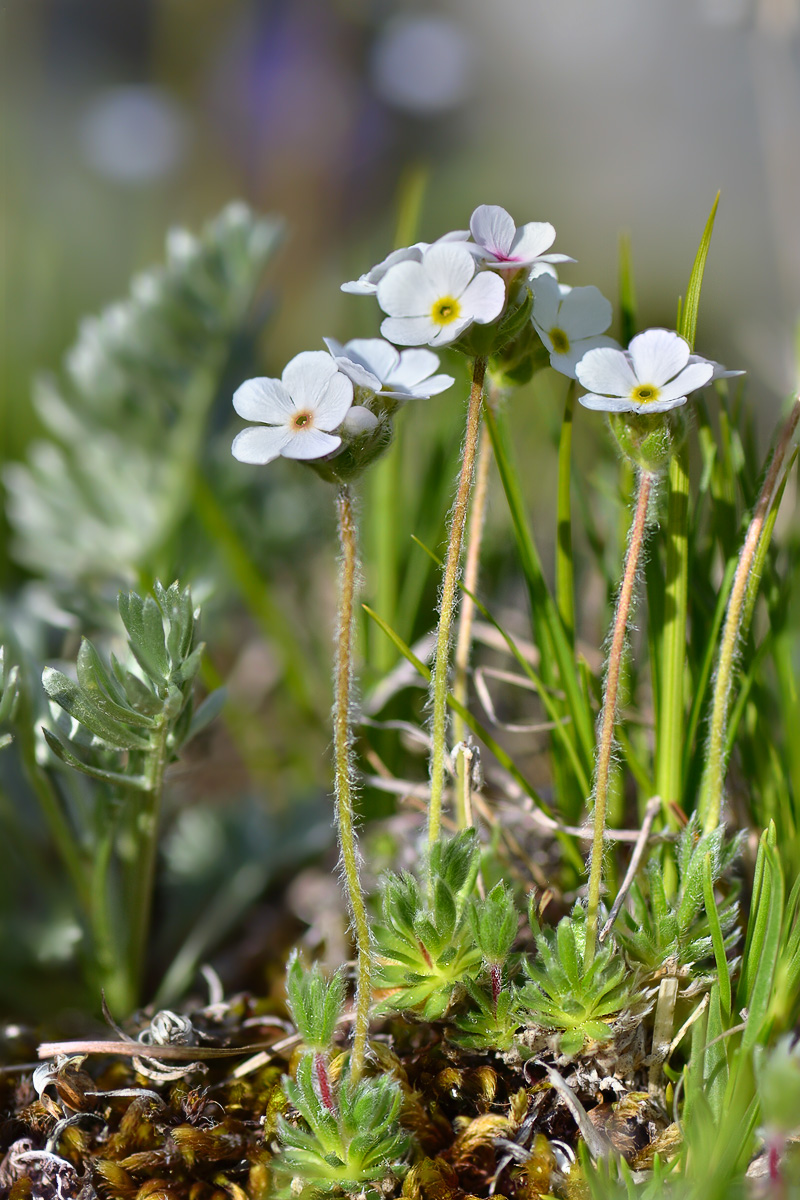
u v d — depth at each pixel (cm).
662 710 26
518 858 28
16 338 44
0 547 38
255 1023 27
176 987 28
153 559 34
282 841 30
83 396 37
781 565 29
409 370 25
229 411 36
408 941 25
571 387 26
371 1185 24
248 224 35
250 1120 25
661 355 24
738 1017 25
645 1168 24
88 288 57
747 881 27
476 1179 25
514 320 24
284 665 32
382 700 29
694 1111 24
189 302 34
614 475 28
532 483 36
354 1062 24
